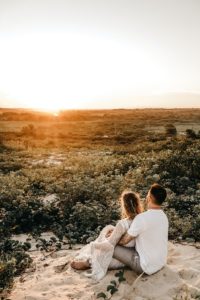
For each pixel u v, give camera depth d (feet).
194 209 26.00
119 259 16.38
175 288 14.90
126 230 16.30
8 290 15.19
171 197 28.89
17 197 29.43
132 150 78.48
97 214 25.04
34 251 20.95
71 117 329.31
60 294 14.96
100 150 88.94
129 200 16.57
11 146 96.43
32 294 15.05
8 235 23.73
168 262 17.65
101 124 249.34
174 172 38.75
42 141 119.55
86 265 16.94
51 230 24.81
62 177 44.60
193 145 62.75
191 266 17.06
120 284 15.31
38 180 41.24
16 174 47.55
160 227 16.15
